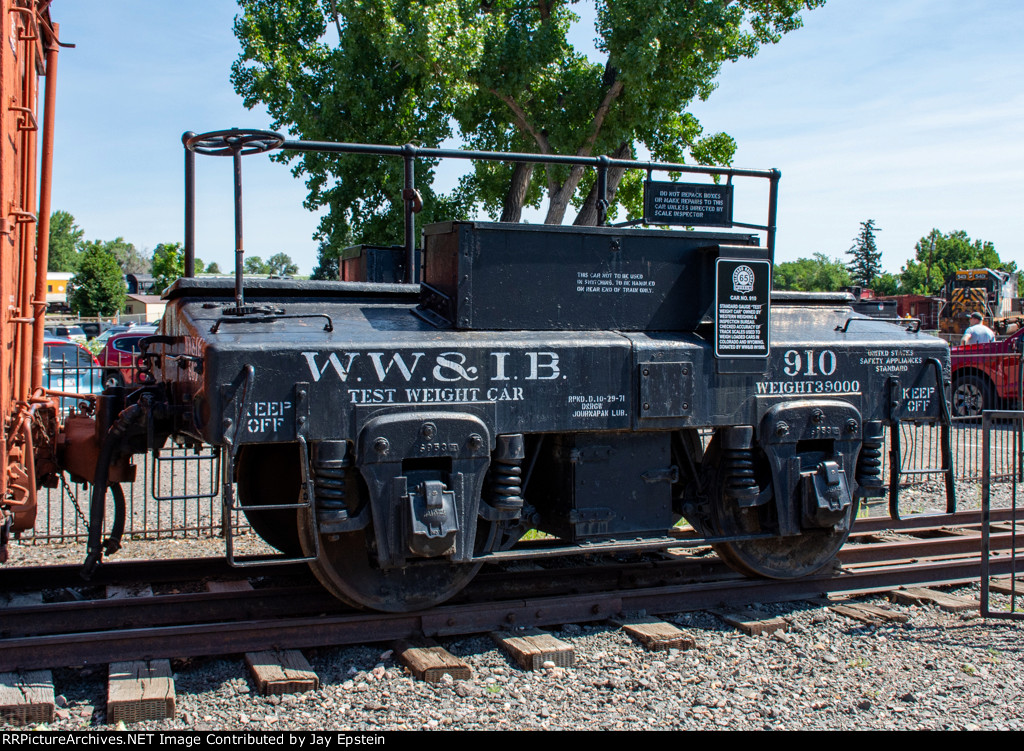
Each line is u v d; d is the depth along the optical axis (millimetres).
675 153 20984
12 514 4699
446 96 17328
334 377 4484
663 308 5449
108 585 5742
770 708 4090
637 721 3943
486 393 4801
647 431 5410
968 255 117000
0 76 4176
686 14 17109
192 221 5422
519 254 5059
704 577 6098
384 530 4602
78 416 5371
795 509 5562
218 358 4266
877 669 4629
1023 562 6539
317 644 4684
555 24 18016
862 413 5793
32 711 3814
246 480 6051
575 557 6613
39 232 5332
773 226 6059
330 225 18547
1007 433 14602
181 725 3840
